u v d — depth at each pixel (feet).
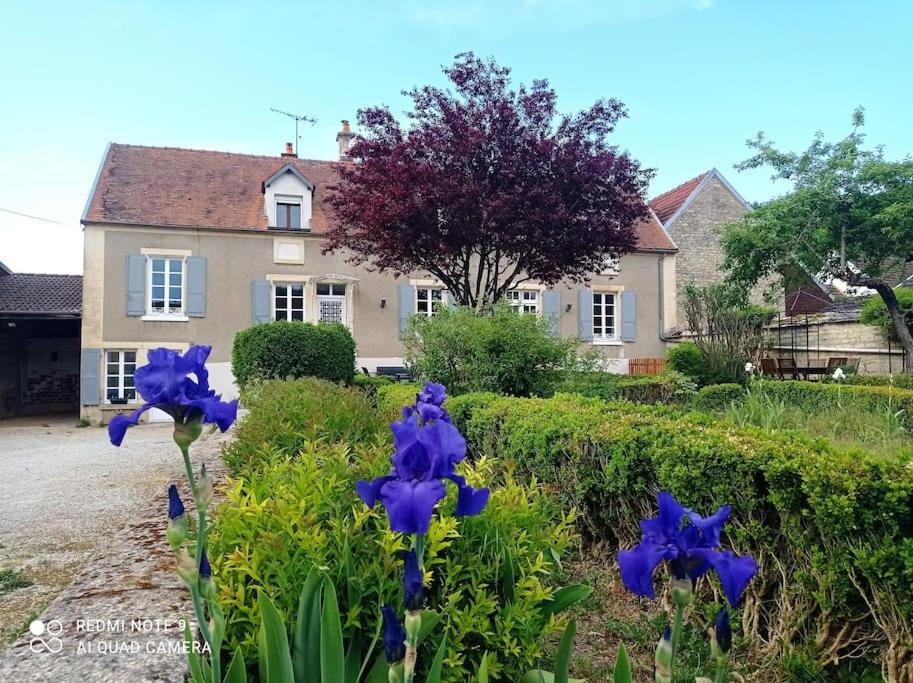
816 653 8.20
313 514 6.68
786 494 8.32
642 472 11.18
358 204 36.94
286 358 41.68
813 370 46.14
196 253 58.95
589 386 26.45
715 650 3.67
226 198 62.75
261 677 5.75
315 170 70.13
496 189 35.19
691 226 75.25
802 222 46.91
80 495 21.66
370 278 62.75
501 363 24.14
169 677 5.96
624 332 69.21
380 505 7.21
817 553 7.95
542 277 40.19
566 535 8.50
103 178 60.44
